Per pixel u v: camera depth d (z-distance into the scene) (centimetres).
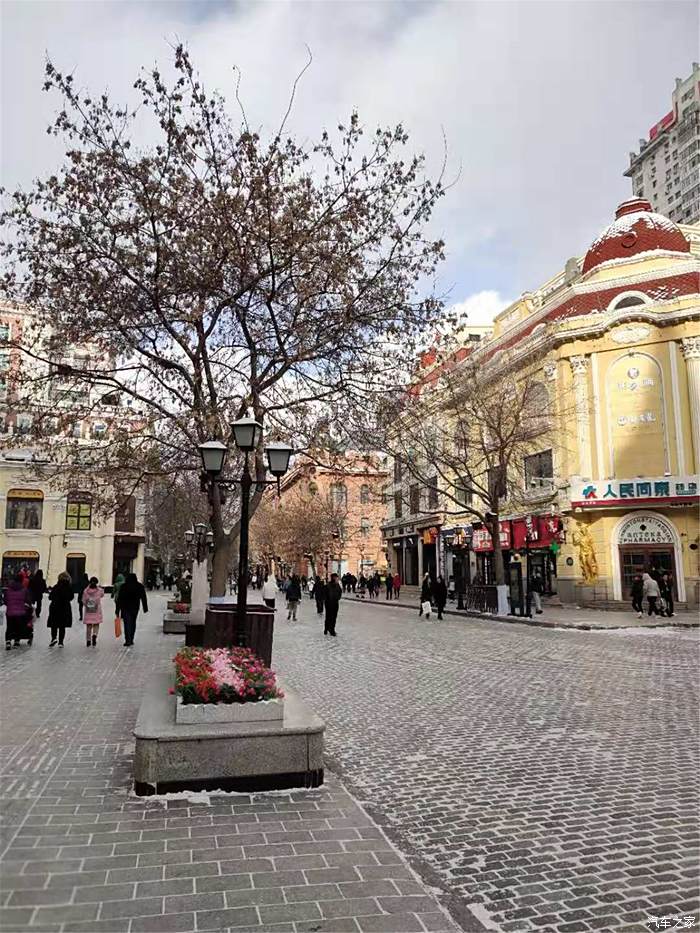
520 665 1246
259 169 1204
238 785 507
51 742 653
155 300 1205
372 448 1446
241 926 318
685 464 2731
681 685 1009
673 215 9419
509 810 496
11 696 894
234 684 539
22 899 338
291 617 2467
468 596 2805
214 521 1262
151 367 1401
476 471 3538
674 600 2719
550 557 3098
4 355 1363
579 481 2891
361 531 5641
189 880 363
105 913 326
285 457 873
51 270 1202
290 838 423
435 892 364
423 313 1299
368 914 333
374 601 3688
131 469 1388
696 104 8994
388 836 439
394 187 1259
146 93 1141
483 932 324
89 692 927
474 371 2767
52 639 1486
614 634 1833
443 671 1188
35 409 1555
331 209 1239
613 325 2892
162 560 6444
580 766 606
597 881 380
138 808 467
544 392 3086
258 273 1259
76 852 394
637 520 2822
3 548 4612
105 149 1177
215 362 1345
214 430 1202
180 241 1198
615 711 838
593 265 3194
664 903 355
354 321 1261
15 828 428
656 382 2820
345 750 669
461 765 614
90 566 4812
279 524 5431
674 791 534
